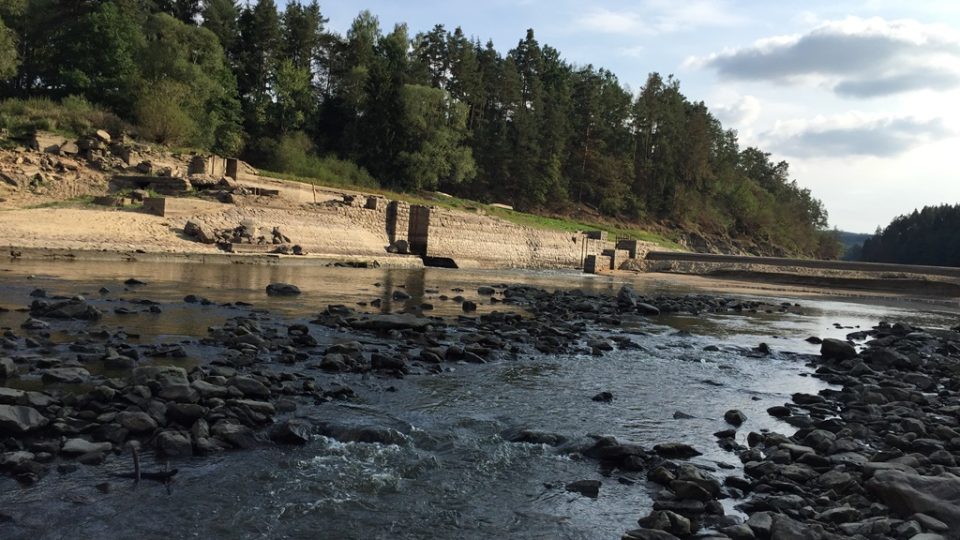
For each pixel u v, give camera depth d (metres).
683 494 7.64
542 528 6.82
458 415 10.64
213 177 50.69
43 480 7.02
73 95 64.81
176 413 8.89
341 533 6.45
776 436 10.05
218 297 22.92
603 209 123.38
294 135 86.62
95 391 9.38
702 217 142.12
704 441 10.12
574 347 17.94
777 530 6.51
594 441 9.56
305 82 93.81
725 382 14.89
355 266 47.00
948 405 13.19
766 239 155.12
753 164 194.62
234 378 10.50
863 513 7.22
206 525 6.40
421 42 113.12
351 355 14.02
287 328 17.20
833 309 40.75
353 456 8.54
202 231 40.97
